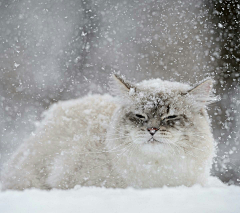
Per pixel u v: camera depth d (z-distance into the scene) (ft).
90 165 21.20
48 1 57.41
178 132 20.34
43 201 15.55
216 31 48.49
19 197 16.53
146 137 20.15
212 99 22.75
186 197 15.67
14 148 38.81
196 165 20.51
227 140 38.52
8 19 55.72
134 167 20.53
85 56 55.26
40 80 51.85
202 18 49.70
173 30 51.62
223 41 47.78
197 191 17.13
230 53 46.70
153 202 14.88
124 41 56.24
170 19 52.65
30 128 42.78
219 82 44.04
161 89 21.79
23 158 23.09
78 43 56.13
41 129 24.08
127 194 16.74
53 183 21.44
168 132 20.11
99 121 22.88
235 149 37.06
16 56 54.03
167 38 52.03
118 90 22.68
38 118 44.62
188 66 48.11
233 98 42.75
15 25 55.62
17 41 55.11
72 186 21.15
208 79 21.83
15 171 22.75
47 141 22.94
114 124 21.50
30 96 49.39
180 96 21.48
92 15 58.18
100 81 51.72
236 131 40.06
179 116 20.92
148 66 51.49
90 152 21.45
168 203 14.69
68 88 50.85
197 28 49.75
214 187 19.17
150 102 21.08
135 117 21.11
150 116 20.77
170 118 20.84
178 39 51.08
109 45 55.72
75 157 21.58
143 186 20.57
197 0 50.78
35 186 21.84
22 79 51.90
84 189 19.01
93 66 53.93
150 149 20.22
